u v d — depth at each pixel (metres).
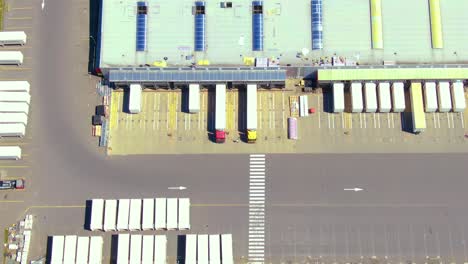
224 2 156.62
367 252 141.88
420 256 141.25
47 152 152.50
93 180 149.75
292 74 155.38
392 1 155.50
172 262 142.62
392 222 143.88
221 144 152.12
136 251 141.50
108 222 143.62
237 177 149.00
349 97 154.88
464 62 150.75
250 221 145.25
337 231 143.75
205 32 154.88
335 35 153.38
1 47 162.75
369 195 146.25
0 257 143.88
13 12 165.75
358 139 151.50
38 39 163.25
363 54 152.00
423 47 152.00
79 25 164.25
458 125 151.62
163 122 154.88
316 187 147.38
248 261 142.38
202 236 142.38
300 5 156.12
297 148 151.12
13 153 149.50
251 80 151.38
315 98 155.62
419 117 149.38
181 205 144.62
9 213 147.38
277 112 154.75
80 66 160.38
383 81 152.00
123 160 151.38
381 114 153.38
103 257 143.38
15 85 155.25
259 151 151.00
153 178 149.62
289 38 153.88
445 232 142.75
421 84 152.50
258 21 154.62
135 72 152.25
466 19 153.62
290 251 142.62
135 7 156.88
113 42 154.75
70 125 155.00
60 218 146.75
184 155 151.38
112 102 156.88
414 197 145.75
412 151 149.88
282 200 146.50
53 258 141.00
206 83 153.75
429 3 154.75
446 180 147.00
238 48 153.62
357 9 155.00
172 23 155.88
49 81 159.12
